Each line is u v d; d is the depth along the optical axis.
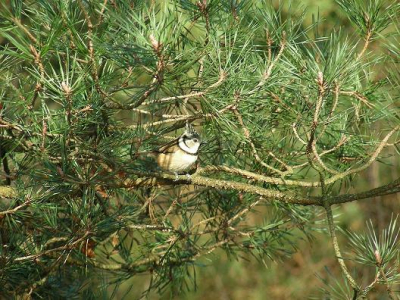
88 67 6.82
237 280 19.56
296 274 19.38
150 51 6.11
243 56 7.26
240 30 7.35
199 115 7.39
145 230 8.85
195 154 8.48
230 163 8.72
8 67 7.48
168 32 6.18
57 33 6.41
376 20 7.05
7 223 8.12
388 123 8.15
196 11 6.83
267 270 19.61
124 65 6.46
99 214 7.78
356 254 7.73
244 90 7.10
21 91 7.23
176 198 9.01
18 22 6.36
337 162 8.45
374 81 7.82
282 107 7.65
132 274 9.25
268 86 7.18
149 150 7.71
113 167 7.51
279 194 8.06
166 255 8.84
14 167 8.29
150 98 7.47
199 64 7.23
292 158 8.44
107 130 7.62
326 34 7.89
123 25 6.23
